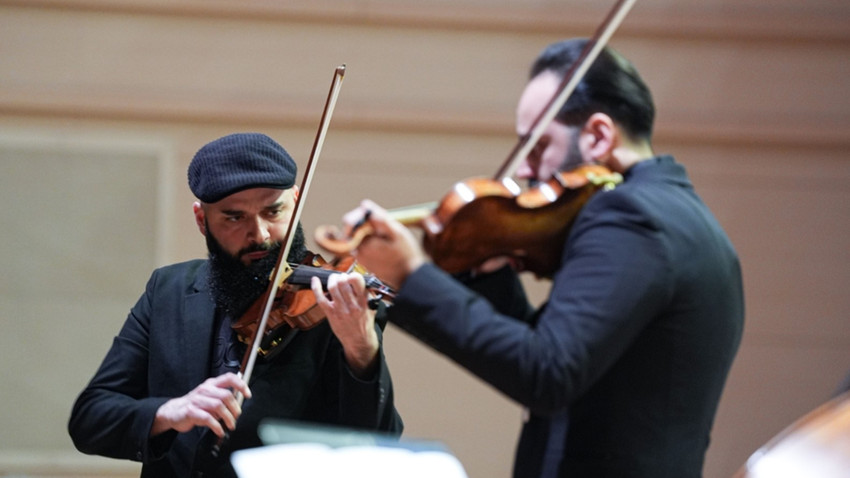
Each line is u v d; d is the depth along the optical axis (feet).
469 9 54.13
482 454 53.52
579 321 18.89
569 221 21.62
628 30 54.95
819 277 55.52
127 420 22.54
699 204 21.99
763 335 55.42
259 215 23.00
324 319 23.70
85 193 53.26
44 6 52.85
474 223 20.89
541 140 22.71
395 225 19.39
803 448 15.80
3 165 52.90
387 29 54.29
